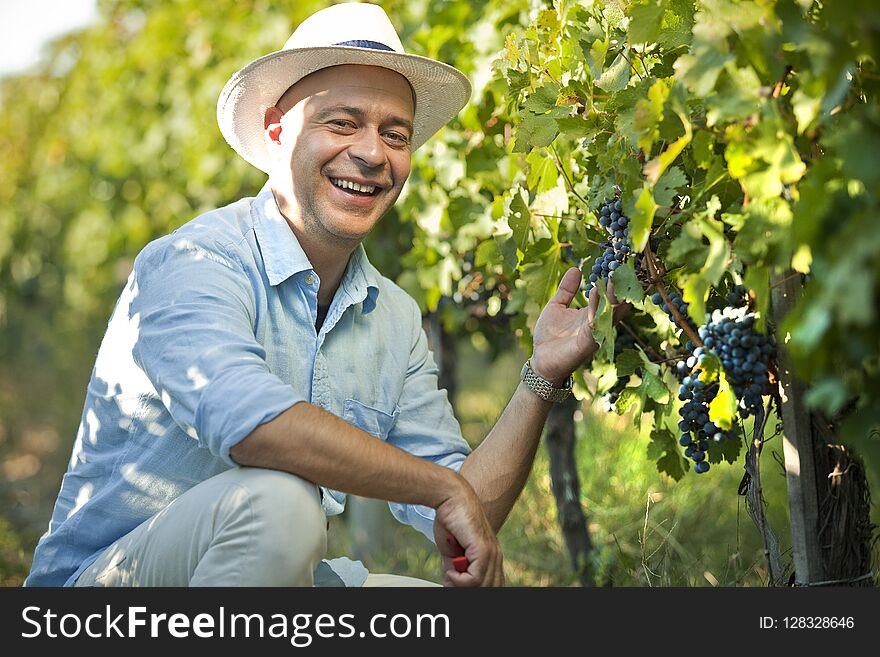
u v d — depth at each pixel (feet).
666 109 6.09
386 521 15.78
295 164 7.95
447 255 12.03
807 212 4.62
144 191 23.34
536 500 13.73
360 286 8.25
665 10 6.64
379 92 7.95
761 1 5.41
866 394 4.67
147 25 20.89
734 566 9.63
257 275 7.78
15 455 26.25
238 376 6.80
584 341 7.45
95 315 31.37
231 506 6.75
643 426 15.05
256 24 18.72
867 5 4.27
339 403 8.12
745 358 6.47
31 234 30.01
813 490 6.69
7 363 32.81
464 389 25.71
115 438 7.72
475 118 11.11
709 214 6.16
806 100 5.41
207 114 19.38
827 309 4.20
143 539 7.19
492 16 11.20
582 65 7.66
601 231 7.83
